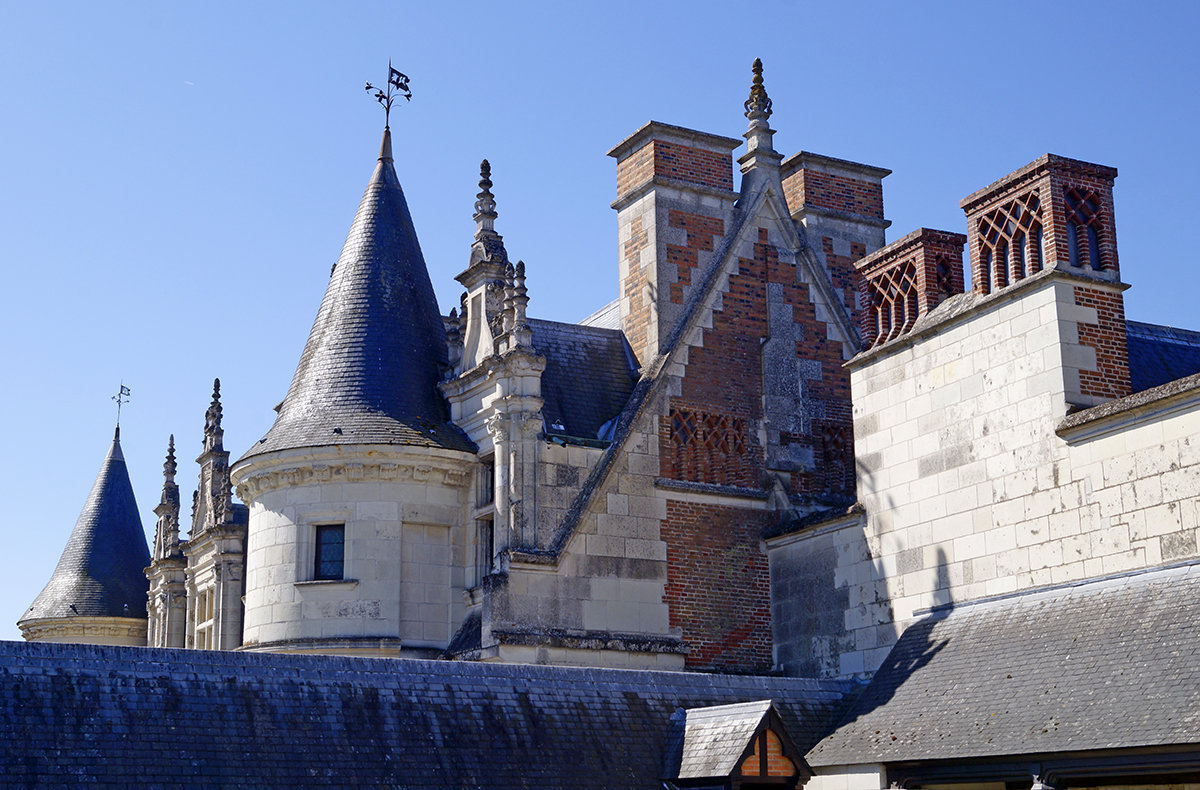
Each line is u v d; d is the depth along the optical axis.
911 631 22.02
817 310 28.91
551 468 25.16
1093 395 20.27
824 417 28.39
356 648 25.64
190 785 15.87
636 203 28.66
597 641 24.47
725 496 26.61
